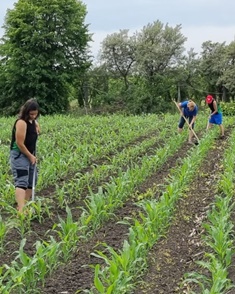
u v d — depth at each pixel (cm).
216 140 1756
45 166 1028
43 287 534
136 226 604
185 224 767
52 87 4441
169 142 1430
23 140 748
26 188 770
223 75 5600
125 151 1391
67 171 1088
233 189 948
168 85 5347
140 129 1931
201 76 5866
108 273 552
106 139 1647
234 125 2353
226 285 522
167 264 608
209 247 649
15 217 740
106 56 5469
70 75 4466
